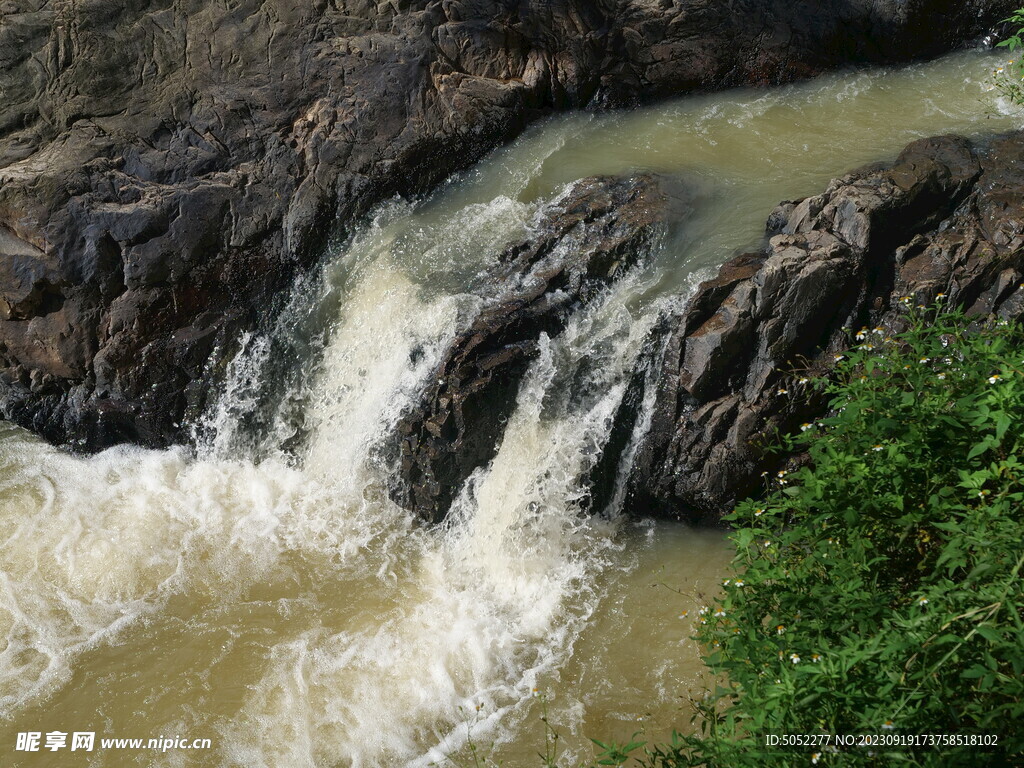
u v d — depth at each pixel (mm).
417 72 9000
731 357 6816
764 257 7262
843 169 8516
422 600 6535
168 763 5414
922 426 4379
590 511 6977
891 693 3436
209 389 7906
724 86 10062
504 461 6961
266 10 8883
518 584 6586
